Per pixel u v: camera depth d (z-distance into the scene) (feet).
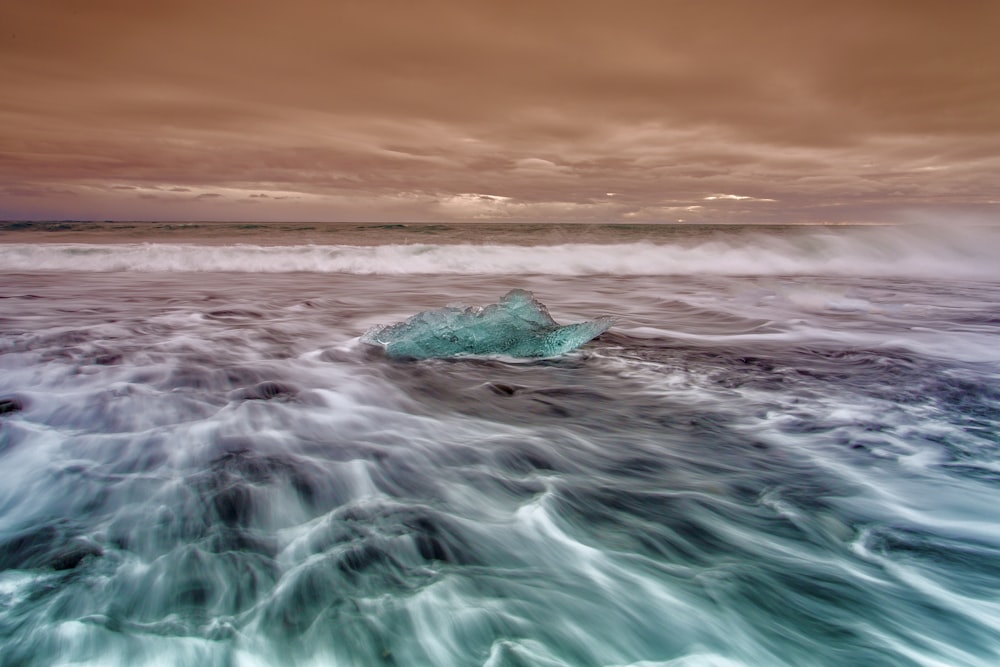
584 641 6.63
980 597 7.38
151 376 16.01
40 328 21.70
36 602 6.96
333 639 6.49
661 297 33.01
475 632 6.70
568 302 31.24
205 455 11.19
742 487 10.31
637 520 9.25
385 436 12.56
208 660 6.15
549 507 9.55
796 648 6.57
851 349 20.43
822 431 12.70
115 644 6.31
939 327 24.36
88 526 8.66
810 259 48.93
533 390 16.05
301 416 13.56
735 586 7.61
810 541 8.64
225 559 7.93
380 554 8.15
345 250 47.34
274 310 27.17
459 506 9.62
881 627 6.89
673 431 12.94
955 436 12.28
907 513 9.33
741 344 21.48
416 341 19.51
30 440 11.62
